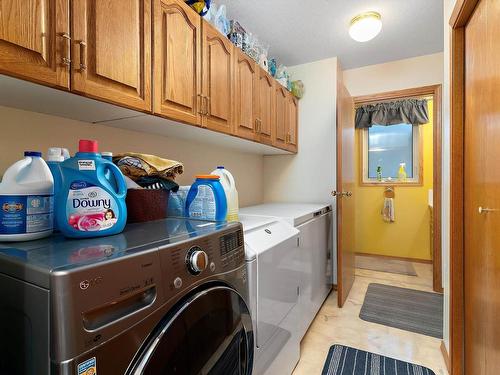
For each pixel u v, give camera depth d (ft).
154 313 2.06
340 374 5.07
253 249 3.74
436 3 6.33
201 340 2.52
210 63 4.98
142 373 1.90
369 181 13.10
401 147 12.73
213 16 5.18
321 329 6.57
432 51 8.74
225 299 2.88
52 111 3.80
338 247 7.48
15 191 2.39
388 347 5.88
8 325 1.88
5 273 1.90
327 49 8.49
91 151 2.69
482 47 3.91
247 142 6.82
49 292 1.61
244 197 8.90
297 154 9.57
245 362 3.28
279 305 4.37
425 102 11.76
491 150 3.63
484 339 3.92
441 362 5.39
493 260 3.61
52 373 1.57
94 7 3.15
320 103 9.20
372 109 12.56
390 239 12.62
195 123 4.65
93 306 1.69
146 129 5.10
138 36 3.67
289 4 6.32
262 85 6.91
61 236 2.60
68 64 2.91
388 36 7.80
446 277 5.56
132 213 3.40
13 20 2.49
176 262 2.30
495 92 3.49
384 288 9.05
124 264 1.90
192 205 3.87
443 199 6.01
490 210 3.68
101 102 3.38
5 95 3.11
